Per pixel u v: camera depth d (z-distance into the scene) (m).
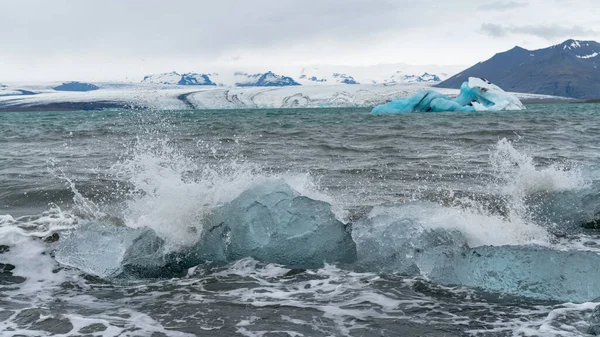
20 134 22.94
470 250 4.30
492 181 8.23
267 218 4.86
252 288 4.07
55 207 6.79
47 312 3.54
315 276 4.35
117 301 3.80
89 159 12.05
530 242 5.05
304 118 39.81
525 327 3.23
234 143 16.06
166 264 4.59
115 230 4.81
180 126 27.38
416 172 9.35
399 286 4.08
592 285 3.74
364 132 21.52
